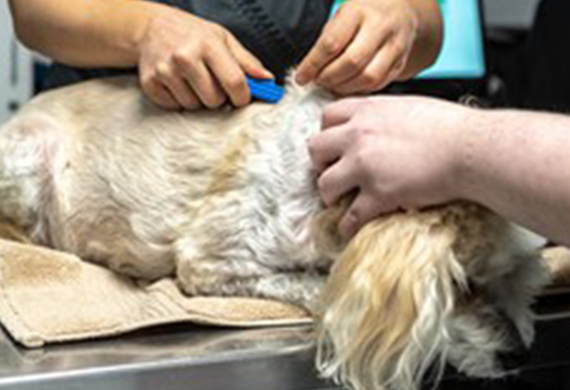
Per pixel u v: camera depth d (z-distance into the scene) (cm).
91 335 92
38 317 96
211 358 85
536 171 75
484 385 93
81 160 139
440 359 92
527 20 288
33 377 80
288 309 106
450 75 189
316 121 116
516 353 95
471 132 81
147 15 123
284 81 129
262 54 138
